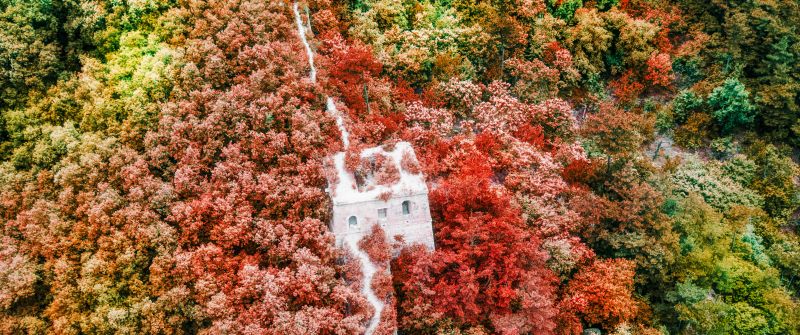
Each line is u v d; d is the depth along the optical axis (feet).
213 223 180.04
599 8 332.19
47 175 207.92
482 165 215.51
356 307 160.56
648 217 220.64
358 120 217.97
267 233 171.22
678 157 290.76
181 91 215.31
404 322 166.81
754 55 317.83
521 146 239.91
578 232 224.74
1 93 237.25
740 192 279.69
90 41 246.47
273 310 152.66
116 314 165.68
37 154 212.64
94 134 213.66
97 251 182.29
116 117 219.61
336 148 194.49
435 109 254.27
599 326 206.49
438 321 169.37
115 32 240.32
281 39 237.86
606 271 204.03
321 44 251.19
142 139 212.84
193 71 216.33
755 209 276.82
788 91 300.81
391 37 277.23
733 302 236.63
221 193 183.01
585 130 237.04
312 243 171.63
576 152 249.34
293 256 165.37
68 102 230.48
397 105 249.55
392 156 190.80
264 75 212.23
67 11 252.01
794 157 312.50
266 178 182.39
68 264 181.68
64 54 248.52
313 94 215.10
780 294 238.48
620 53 319.68
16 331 177.58
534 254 183.83
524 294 174.81
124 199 191.11
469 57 289.94
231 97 206.18
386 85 250.98
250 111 198.39
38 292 188.75
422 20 290.35
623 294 197.67
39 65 237.25
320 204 178.29
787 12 316.60
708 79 319.47
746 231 267.39
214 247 171.01
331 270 162.91
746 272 239.50
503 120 256.73
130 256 174.91
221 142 197.57
